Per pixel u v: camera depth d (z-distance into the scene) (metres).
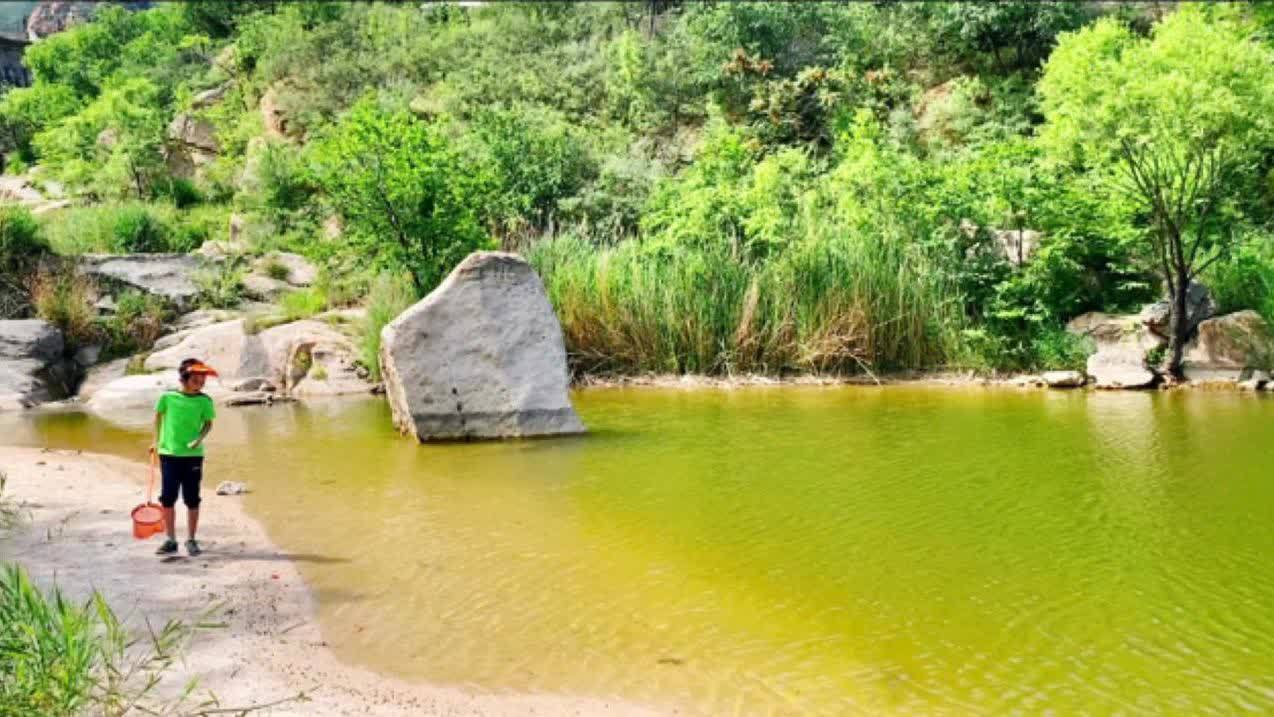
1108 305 17.34
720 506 8.30
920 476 9.29
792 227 18.42
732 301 17.42
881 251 17.69
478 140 25.14
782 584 6.34
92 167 33.91
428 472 9.84
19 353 16.16
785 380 16.73
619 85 33.69
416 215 16.83
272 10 49.47
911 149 26.62
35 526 7.72
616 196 23.88
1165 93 14.43
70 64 53.41
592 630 5.59
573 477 9.50
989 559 6.78
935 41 32.28
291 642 5.37
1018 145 18.20
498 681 4.90
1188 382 15.45
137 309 18.38
